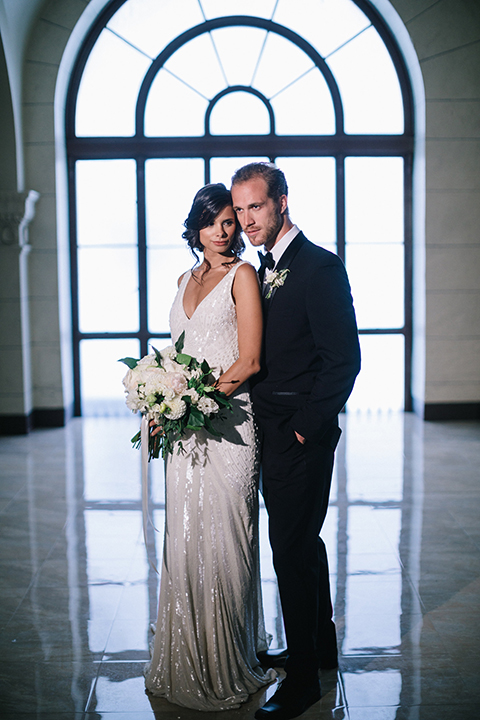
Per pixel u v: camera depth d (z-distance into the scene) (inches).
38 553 153.1
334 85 271.1
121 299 281.7
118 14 265.9
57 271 263.0
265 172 95.8
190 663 99.1
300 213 279.1
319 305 94.0
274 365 98.5
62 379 267.1
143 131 273.1
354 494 188.2
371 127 275.1
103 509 179.3
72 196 275.6
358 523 168.1
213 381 98.0
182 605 99.2
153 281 281.0
